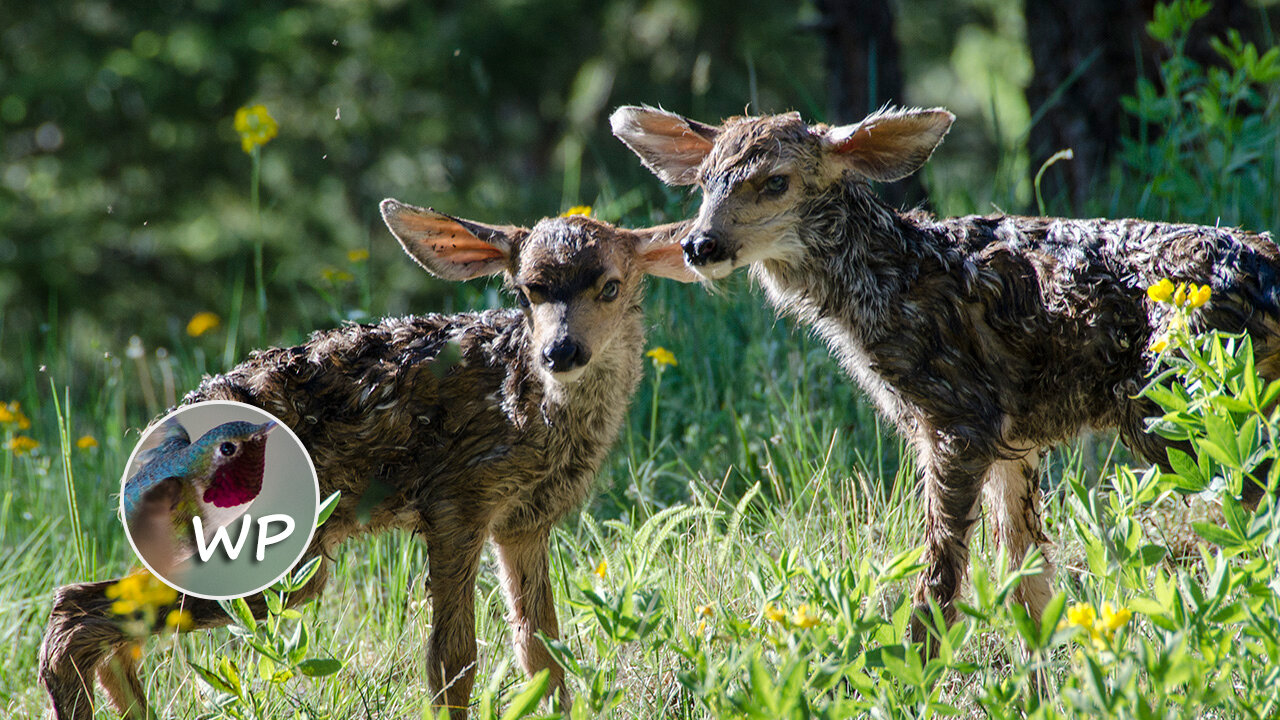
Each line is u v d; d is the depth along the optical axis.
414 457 8.77
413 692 8.67
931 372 8.54
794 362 12.12
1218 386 6.56
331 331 9.27
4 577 10.88
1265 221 12.67
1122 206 13.97
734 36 36.47
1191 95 13.14
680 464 11.99
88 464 13.08
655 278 14.38
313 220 31.14
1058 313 8.34
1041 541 9.12
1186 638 5.70
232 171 31.20
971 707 7.45
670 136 9.48
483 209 31.05
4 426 14.13
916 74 39.88
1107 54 15.34
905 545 9.40
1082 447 10.52
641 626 6.63
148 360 28.08
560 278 8.47
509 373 8.69
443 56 33.31
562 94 36.91
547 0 34.91
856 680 6.20
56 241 29.02
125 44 31.19
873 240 8.66
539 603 8.94
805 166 8.50
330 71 32.47
